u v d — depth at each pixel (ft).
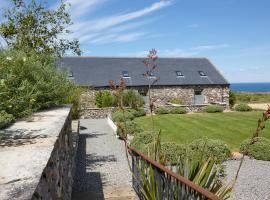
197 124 61.05
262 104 110.63
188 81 95.66
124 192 22.07
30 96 18.57
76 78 89.04
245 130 53.06
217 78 99.76
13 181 6.82
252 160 33.09
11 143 10.60
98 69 94.58
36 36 33.88
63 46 35.19
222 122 62.75
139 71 96.07
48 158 8.67
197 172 12.97
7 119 14.75
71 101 50.31
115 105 83.41
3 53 21.79
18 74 20.07
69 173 20.12
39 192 7.35
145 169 17.57
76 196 21.68
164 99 93.25
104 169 30.68
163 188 13.98
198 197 11.19
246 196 22.81
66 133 18.72
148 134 35.96
